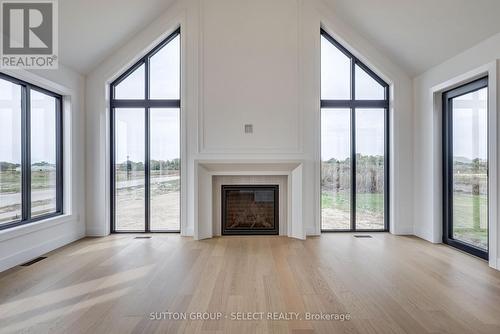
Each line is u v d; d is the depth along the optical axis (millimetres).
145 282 3014
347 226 5246
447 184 4438
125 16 4441
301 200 4746
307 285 2941
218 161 4766
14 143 3744
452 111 4391
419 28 4102
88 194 4980
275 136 4977
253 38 4980
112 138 5160
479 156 3889
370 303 2564
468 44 3770
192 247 4289
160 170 5176
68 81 4535
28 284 2965
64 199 4609
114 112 5172
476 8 3326
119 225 5195
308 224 5000
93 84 4965
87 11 3977
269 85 4977
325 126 5203
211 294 2740
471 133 4016
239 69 4969
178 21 4945
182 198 4973
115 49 4914
